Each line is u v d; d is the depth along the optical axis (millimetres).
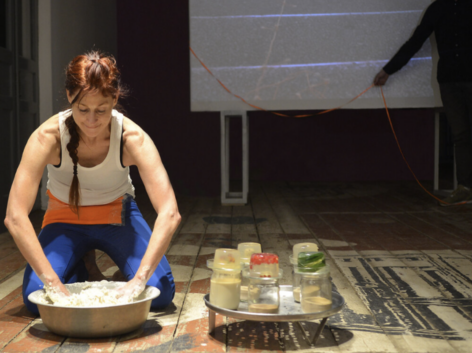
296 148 7270
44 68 4129
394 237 2963
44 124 1511
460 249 2596
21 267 2260
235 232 3191
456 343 1330
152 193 1515
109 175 1603
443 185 6289
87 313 1311
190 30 4293
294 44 4262
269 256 1328
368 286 1914
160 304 1616
